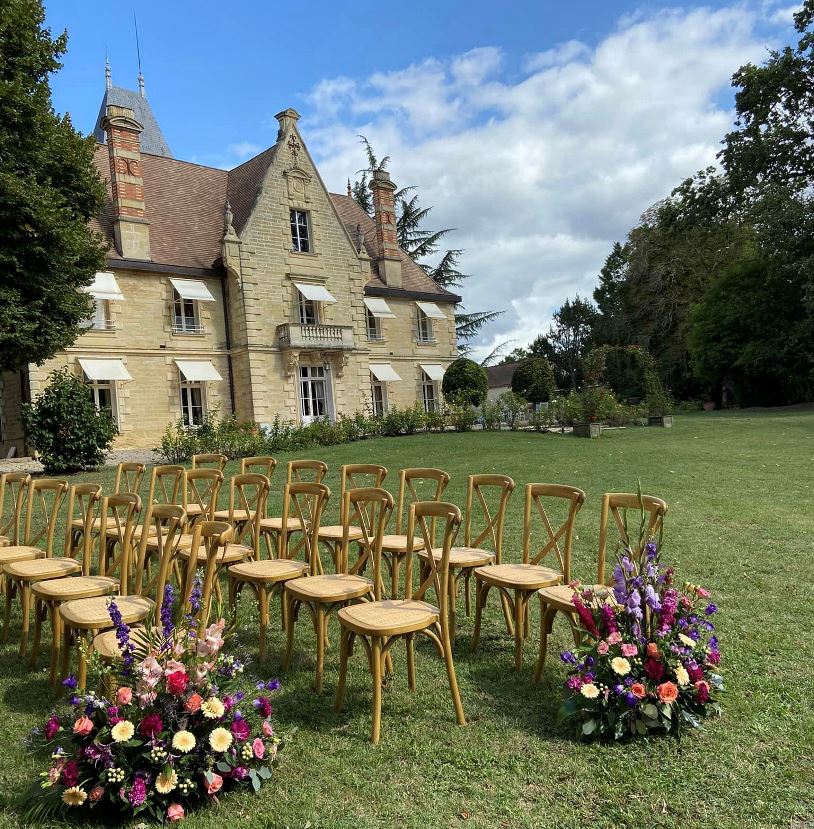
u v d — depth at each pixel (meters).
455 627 5.25
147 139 41.12
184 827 2.81
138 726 2.93
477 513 9.46
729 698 3.74
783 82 28.77
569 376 57.31
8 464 17.77
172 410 23.08
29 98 12.78
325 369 26.66
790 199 28.48
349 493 4.89
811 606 5.20
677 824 2.72
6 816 2.92
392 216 31.36
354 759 3.33
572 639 4.92
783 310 31.66
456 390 28.14
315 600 4.19
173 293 23.42
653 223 39.31
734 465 12.94
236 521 6.92
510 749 3.37
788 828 2.66
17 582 5.32
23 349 13.48
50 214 12.84
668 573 3.78
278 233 25.45
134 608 4.20
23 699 4.17
